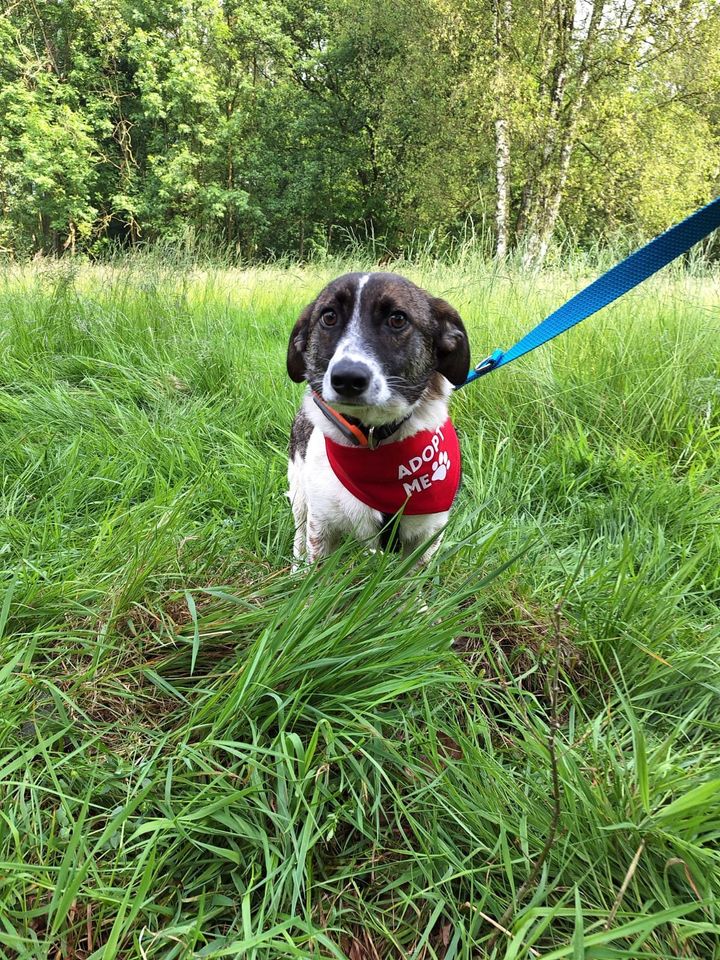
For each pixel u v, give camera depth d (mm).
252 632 568
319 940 378
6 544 680
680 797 429
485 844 443
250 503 826
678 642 606
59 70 7160
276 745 468
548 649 598
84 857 417
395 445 648
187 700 515
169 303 1660
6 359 1313
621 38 4789
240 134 7613
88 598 600
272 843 440
